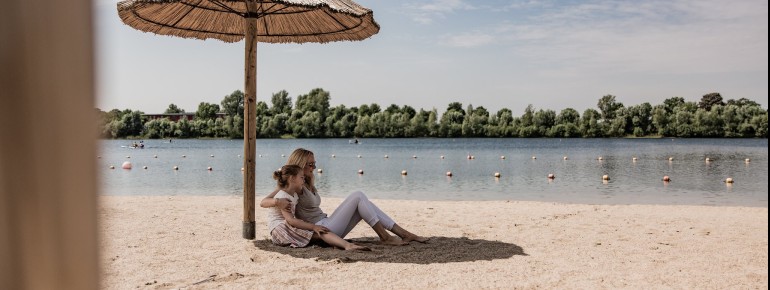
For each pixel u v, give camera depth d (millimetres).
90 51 558
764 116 119062
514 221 9359
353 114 143375
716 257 6395
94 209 579
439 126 141625
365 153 61031
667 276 5473
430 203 12641
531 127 138375
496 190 20406
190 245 6957
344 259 6043
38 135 547
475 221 9367
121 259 6117
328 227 6797
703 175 26828
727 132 122875
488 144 97312
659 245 7148
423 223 9133
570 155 52688
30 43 539
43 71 543
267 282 5176
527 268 5809
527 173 29469
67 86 550
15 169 544
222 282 5168
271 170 34500
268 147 85438
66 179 558
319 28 8484
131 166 35125
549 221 9352
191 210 10602
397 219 9648
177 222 8961
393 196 18344
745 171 29422
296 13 8289
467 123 140375
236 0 6969
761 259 6270
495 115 141000
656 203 15773
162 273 5504
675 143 94750
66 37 548
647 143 96438
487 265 5938
